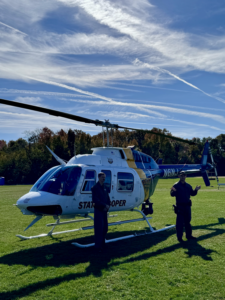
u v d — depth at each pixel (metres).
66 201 5.94
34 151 49.56
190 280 3.92
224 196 15.53
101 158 6.93
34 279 4.07
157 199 14.75
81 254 5.33
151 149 59.81
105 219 5.70
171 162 58.44
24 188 28.00
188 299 3.37
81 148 49.53
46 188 5.89
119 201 6.90
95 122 6.57
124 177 7.05
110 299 3.40
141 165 8.05
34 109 5.12
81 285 3.83
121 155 7.49
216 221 8.19
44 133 62.50
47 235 6.41
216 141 64.88
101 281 3.95
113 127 7.16
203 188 22.19
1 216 10.20
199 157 62.88
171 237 6.50
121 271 4.32
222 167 63.28
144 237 6.66
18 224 8.66
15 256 5.27
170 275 4.11
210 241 5.95
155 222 8.52
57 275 4.20
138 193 7.41
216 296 3.43
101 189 5.62
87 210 6.36
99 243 5.49
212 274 4.11
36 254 5.38
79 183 6.16
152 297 3.44
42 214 5.93
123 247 5.78
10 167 48.19
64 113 5.62
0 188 28.64
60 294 3.56
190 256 4.96
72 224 8.62
